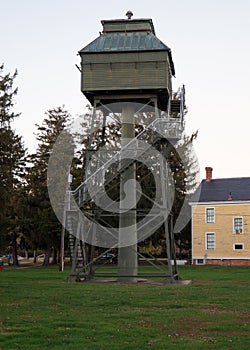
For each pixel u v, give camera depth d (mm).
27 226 54344
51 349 9617
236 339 10875
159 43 26391
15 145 48344
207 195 56094
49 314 14141
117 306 16078
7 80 45875
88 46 26938
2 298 17938
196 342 10531
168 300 17672
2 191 43188
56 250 58469
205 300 17750
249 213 53812
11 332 11320
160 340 10719
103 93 26781
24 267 50906
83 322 12703
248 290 21328
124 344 10180
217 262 54438
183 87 32375
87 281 26188
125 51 26266
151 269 41188
